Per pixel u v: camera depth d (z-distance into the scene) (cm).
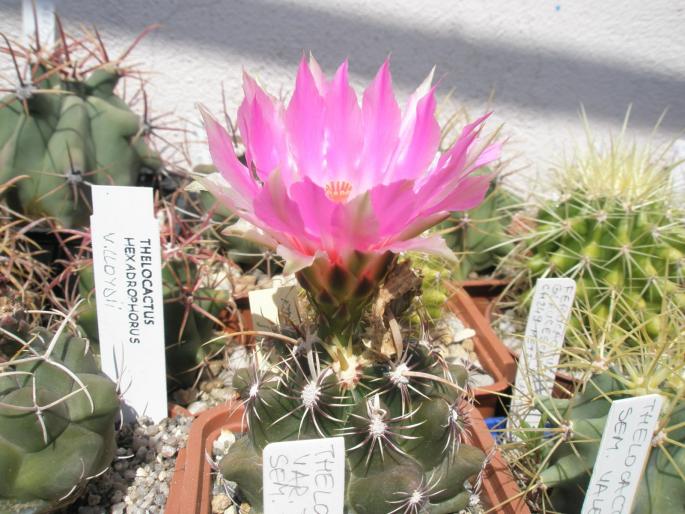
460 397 15
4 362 14
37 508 14
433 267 22
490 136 11
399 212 10
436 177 10
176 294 19
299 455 12
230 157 11
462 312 25
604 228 23
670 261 22
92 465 14
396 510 12
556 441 16
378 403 12
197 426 17
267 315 18
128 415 18
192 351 20
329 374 12
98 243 17
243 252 25
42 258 23
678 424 14
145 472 17
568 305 19
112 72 24
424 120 11
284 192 9
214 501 15
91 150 22
